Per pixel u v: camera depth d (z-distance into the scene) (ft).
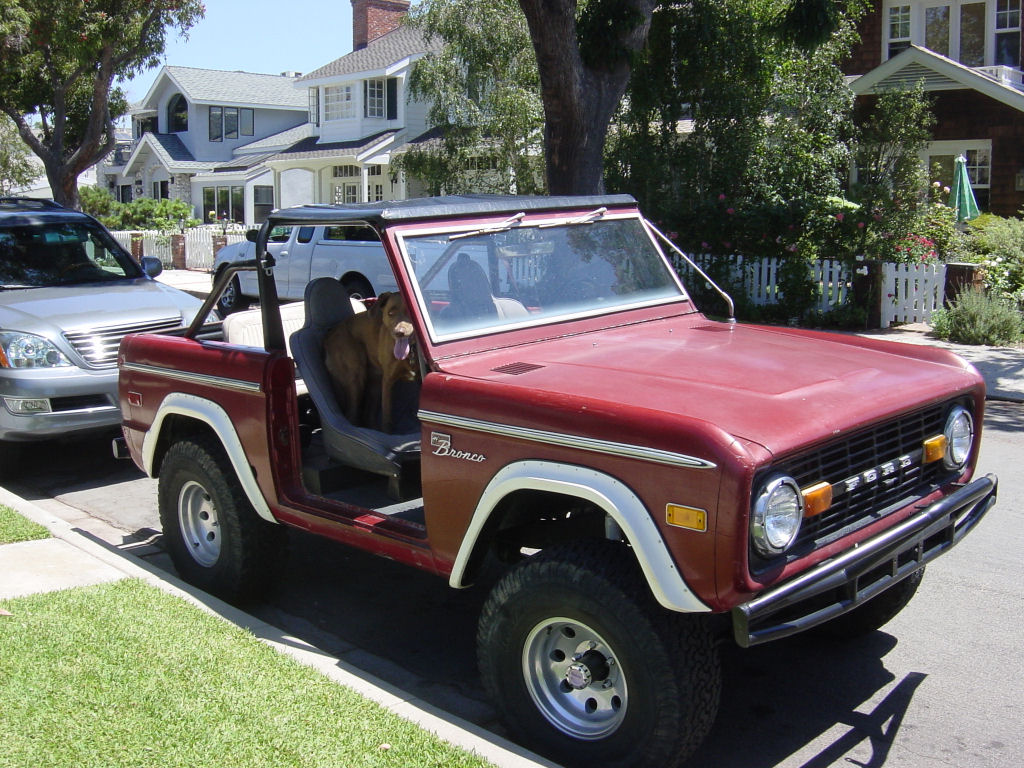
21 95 76.13
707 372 12.56
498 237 14.79
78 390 24.41
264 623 15.53
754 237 52.03
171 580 17.48
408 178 72.64
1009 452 27.04
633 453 10.59
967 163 65.41
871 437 11.89
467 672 14.97
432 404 12.57
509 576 12.01
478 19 64.28
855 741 12.76
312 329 17.06
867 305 47.39
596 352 13.75
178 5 69.26
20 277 28.50
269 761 10.94
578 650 11.68
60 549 18.37
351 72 107.34
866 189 53.36
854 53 75.31
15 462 25.49
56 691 12.46
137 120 152.66
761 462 10.06
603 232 16.40
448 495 12.49
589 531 13.30
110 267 30.25
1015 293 47.65
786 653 15.37
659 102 55.26
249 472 15.70
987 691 14.06
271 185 127.95
